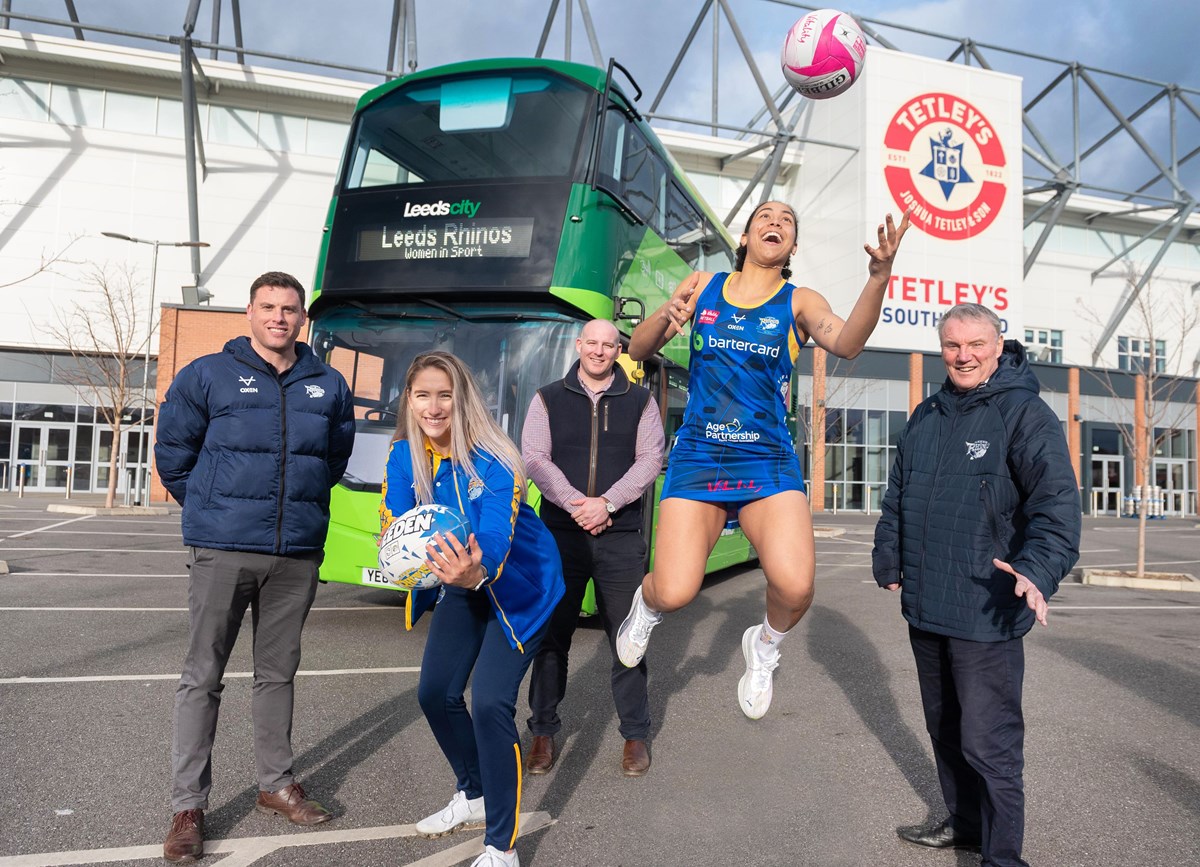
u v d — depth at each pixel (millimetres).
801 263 37406
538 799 3748
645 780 4004
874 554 3436
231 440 3346
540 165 7246
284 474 3395
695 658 6684
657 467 4422
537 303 7121
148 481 25359
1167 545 20781
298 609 3506
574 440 4426
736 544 11867
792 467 3346
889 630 8055
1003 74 35500
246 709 4867
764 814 3611
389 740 4422
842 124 35094
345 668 5938
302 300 3562
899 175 33812
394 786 3803
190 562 3334
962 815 3277
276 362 3533
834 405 31516
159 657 5992
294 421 3438
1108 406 35344
